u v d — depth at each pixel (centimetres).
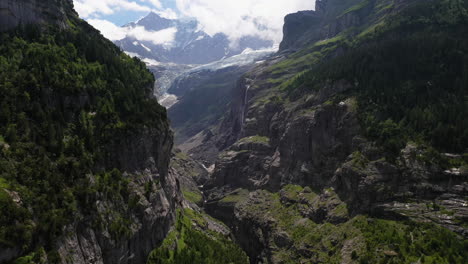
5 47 11662
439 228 13475
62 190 9388
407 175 15388
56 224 8612
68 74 11856
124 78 14325
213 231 19462
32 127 9825
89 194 9981
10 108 9769
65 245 8762
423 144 15912
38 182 8900
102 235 10088
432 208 14225
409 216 14400
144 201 12231
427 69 19662
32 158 9269
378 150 16750
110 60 14562
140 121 13288
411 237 13575
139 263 11831
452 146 15375
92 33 16862
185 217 17650
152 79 16912
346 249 14688
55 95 11100
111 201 10938
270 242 19750
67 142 10569
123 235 10812
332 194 18675
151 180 13262
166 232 13975
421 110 17288
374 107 18838
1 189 7944
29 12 13162
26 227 7888
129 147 12562
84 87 12112
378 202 15550
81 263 9069
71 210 9231
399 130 17025
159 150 14425
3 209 7644
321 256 15700
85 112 11788
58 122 10638
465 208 13650
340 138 19650
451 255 12238
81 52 13800
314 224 18538
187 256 13212
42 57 11625
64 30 14125
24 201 8262
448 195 14288
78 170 10169
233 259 15988
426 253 12694
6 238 7469
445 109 16738
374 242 14000
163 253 12762
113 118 12375
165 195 14575
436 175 14800
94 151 11212
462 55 19462
